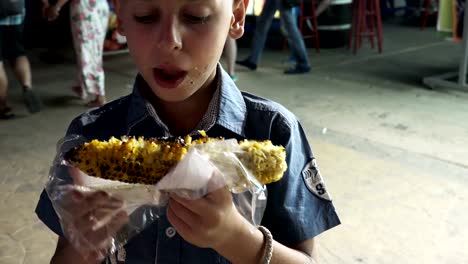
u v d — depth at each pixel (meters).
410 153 3.95
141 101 1.06
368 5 7.82
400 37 8.79
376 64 6.95
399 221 3.00
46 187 0.91
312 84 5.97
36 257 2.67
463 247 2.76
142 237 1.04
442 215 3.07
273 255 0.94
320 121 4.67
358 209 3.12
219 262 1.03
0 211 3.08
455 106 5.12
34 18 7.68
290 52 7.79
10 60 4.79
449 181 3.49
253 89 5.75
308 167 1.11
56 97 5.39
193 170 0.79
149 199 0.87
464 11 5.51
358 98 5.40
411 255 2.70
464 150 4.01
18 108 5.04
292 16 6.32
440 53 7.54
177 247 1.04
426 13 9.44
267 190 1.05
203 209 0.81
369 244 2.79
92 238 0.88
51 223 1.07
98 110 1.17
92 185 0.87
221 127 1.06
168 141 0.88
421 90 5.71
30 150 4.00
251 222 0.93
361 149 4.02
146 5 0.86
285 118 1.09
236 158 0.83
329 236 2.85
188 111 1.06
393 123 4.62
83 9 4.80
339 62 7.08
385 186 3.41
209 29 0.88
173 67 0.88
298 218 1.05
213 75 1.05
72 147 0.92
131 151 0.83
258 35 6.52
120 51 7.27
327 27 7.83
